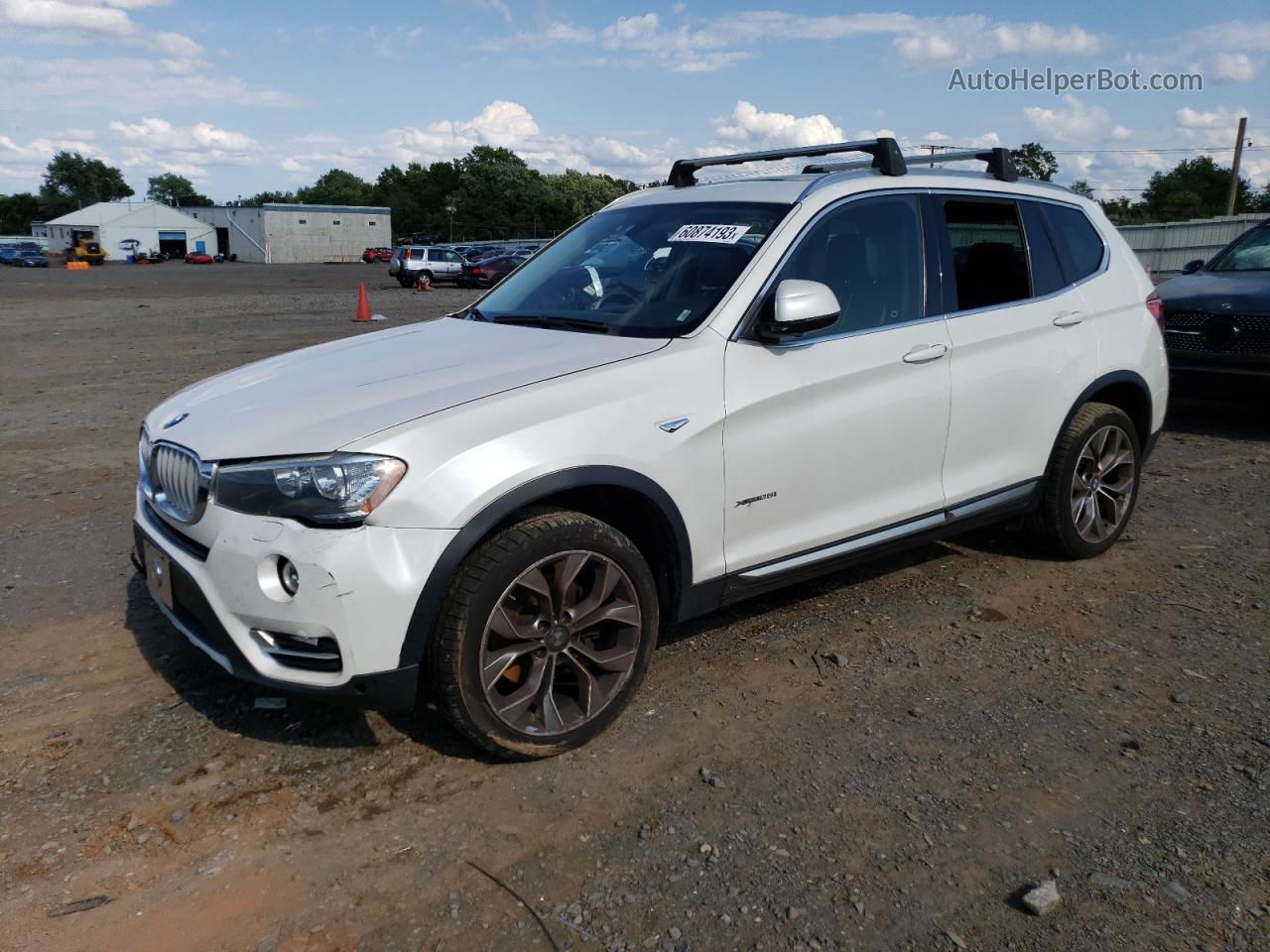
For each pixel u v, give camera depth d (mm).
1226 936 2459
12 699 3656
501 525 3082
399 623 2895
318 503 2844
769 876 2686
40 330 17672
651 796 3055
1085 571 4977
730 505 3557
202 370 12266
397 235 120625
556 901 2594
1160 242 32906
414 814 2971
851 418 3846
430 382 3283
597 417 3193
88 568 5020
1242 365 7734
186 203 150625
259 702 3449
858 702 3648
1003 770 3203
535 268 4570
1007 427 4484
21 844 2822
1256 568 5008
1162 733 3430
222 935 2477
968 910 2555
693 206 4270
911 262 4172
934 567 5039
